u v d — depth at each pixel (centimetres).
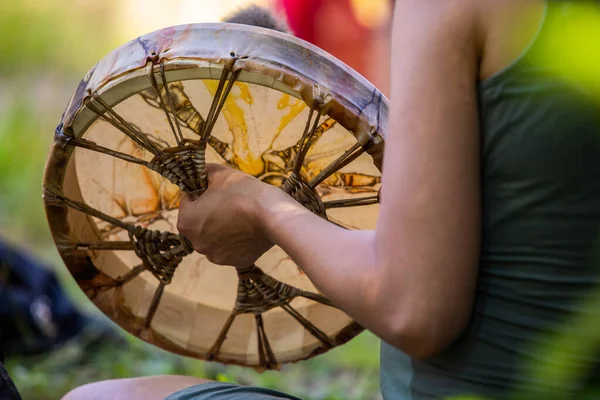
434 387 204
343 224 287
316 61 238
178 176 249
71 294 644
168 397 243
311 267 205
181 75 241
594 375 185
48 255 735
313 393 501
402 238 184
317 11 765
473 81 184
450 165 182
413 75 185
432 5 186
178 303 301
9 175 889
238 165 278
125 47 249
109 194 285
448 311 185
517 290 190
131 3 1334
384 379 223
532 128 181
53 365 519
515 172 185
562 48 144
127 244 288
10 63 1212
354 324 290
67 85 1171
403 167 184
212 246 242
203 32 241
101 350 537
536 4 177
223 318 300
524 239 188
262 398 231
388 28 789
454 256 183
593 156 180
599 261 184
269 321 298
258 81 239
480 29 182
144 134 260
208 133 250
